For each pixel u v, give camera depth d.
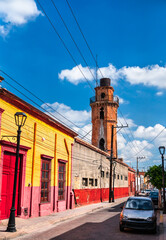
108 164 37.56
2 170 12.12
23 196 13.61
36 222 12.65
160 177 55.50
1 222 11.31
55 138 18.44
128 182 58.81
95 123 50.09
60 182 19.52
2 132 11.86
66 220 14.92
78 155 24.19
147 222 10.84
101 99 51.00
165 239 9.56
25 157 13.97
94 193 29.20
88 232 10.74
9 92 12.21
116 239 9.48
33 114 15.01
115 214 17.94
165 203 19.56
